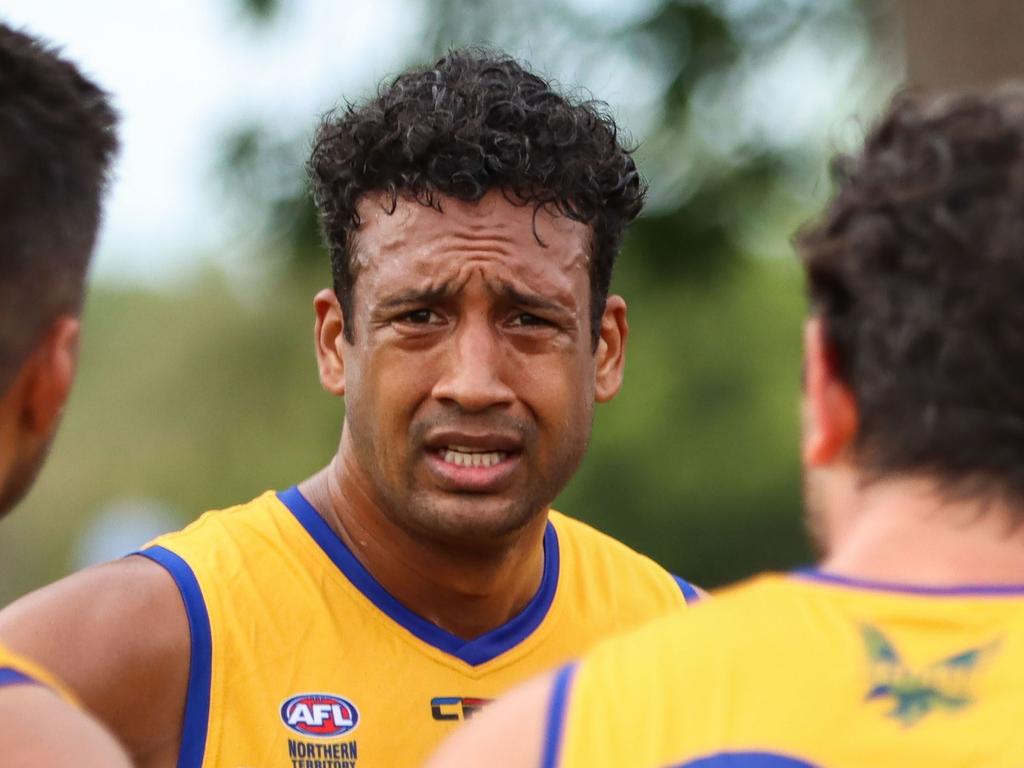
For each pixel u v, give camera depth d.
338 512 10.29
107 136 6.59
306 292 32.84
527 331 9.78
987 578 5.46
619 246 10.70
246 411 98.12
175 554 9.92
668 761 5.35
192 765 9.42
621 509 58.03
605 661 5.69
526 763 5.50
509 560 10.24
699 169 33.19
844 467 5.94
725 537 59.38
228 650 9.61
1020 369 5.43
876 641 5.42
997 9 20.81
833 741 5.27
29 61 6.16
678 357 55.62
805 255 6.03
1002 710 5.21
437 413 9.67
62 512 128.12
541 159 9.77
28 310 6.01
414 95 9.89
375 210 9.89
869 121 6.43
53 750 5.61
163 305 126.38
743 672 5.46
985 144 5.61
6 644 9.06
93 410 127.56
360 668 9.88
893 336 5.60
